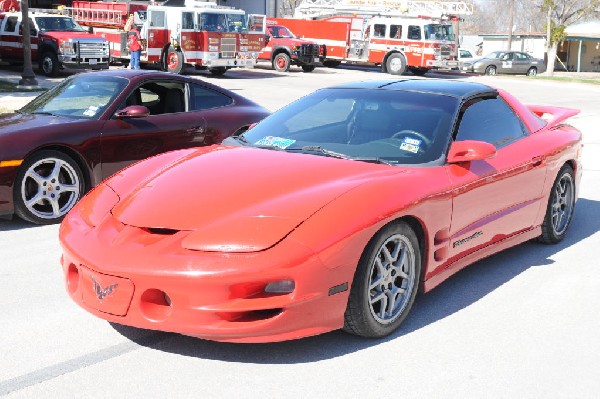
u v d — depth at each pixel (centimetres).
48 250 544
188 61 2411
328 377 338
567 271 510
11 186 591
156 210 362
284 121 478
